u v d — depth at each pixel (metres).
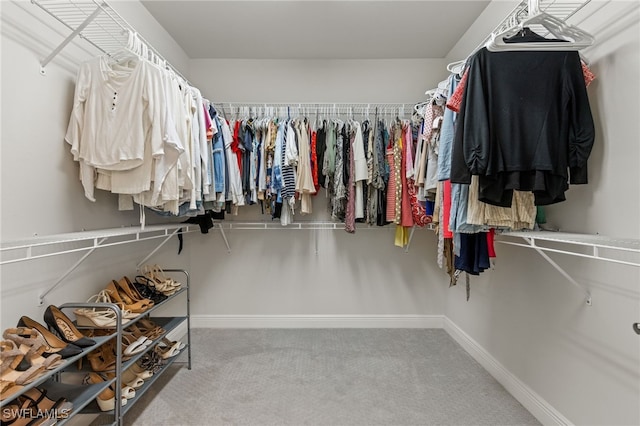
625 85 1.15
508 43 1.12
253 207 2.81
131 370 1.64
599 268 1.24
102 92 1.40
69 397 1.16
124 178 1.43
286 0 2.04
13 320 1.18
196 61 2.80
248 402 1.68
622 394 1.15
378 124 2.32
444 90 1.68
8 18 1.16
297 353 2.27
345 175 2.36
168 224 2.29
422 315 2.81
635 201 1.11
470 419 1.56
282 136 2.26
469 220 1.31
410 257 2.82
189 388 1.81
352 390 1.79
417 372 2.00
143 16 2.09
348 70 2.80
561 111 1.15
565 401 1.40
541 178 1.12
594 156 1.27
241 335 2.61
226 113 2.77
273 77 2.80
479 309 2.16
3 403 0.83
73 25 1.46
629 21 1.14
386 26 2.33
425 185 1.83
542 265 1.56
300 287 2.82
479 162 1.12
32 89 1.26
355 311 2.82
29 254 1.01
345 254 2.82
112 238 1.77
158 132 1.38
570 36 1.16
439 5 2.10
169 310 2.50
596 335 1.25
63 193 1.41
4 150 1.15
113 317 1.41
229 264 2.82
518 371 1.73
